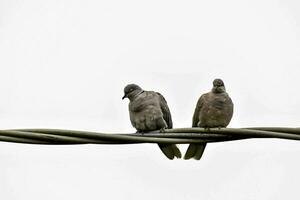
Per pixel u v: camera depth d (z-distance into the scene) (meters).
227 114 14.18
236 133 10.27
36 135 9.92
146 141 10.30
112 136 10.13
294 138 10.09
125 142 10.20
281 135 10.09
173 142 10.45
